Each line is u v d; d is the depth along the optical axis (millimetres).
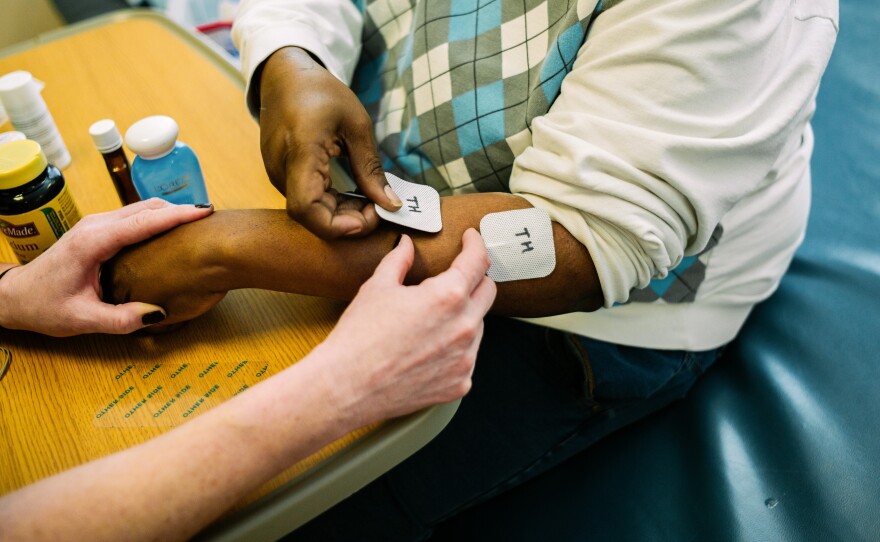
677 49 537
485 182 754
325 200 562
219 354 571
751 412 841
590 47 602
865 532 684
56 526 416
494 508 923
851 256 903
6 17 1972
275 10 805
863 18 1081
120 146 702
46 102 936
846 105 1031
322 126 577
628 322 791
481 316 528
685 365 851
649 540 798
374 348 477
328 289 593
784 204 791
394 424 511
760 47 555
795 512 731
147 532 426
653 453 880
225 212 610
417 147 807
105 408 531
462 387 517
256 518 459
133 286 587
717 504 777
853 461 733
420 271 586
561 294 612
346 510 950
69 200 631
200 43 1070
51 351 579
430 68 777
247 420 450
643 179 552
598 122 564
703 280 781
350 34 886
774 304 919
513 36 710
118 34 1122
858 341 824
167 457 440
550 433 878
